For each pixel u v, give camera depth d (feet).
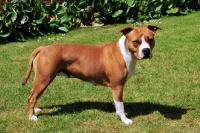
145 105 11.41
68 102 11.68
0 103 11.60
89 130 10.28
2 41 17.67
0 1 18.51
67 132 10.20
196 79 12.87
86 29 19.40
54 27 18.84
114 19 20.44
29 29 18.37
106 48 10.54
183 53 14.92
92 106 11.43
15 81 13.08
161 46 15.71
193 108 11.18
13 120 10.75
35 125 10.50
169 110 11.12
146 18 20.81
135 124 10.51
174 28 18.28
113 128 10.36
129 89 12.35
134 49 10.01
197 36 16.70
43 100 11.76
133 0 20.21
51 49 10.47
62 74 10.70
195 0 22.93
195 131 10.18
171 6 21.74
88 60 10.48
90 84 12.67
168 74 13.25
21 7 17.87
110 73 10.39
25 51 16.02
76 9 19.62
